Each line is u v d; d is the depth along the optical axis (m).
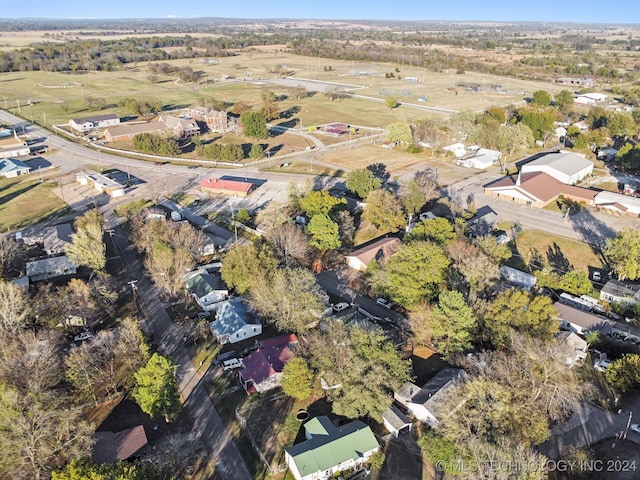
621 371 58.88
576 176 128.12
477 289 71.25
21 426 44.25
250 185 122.12
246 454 51.03
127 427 53.84
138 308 75.38
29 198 117.56
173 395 53.69
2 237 96.19
